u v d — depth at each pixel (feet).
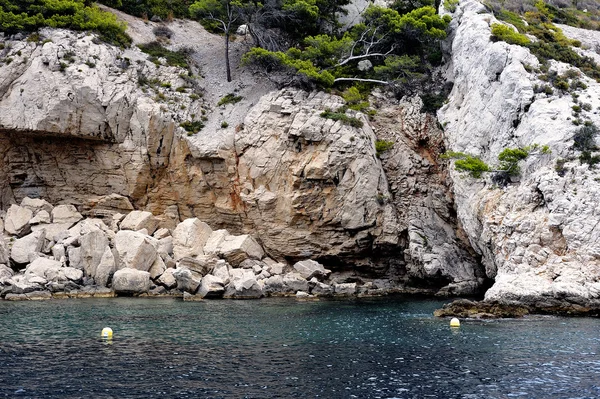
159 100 165.78
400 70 173.47
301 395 61.93
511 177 127.34
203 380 66.64
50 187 163.84
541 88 133.80
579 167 116.06
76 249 139.54
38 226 151.94
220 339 87.71
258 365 72.95
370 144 156.97
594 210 110.93
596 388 63.87
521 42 147.43
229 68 181.88
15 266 141.18
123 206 161.79
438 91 168.35
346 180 153.58
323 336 90.43
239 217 160.86
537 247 113.60
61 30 167.22
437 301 134.51
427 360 75.31
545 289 106.52
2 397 60.64
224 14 187.32
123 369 70.69
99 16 176.04
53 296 128.98
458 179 140.97
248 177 159.33
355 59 182.91
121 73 165.27
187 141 160.66
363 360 75.41
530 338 87.25
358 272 160.45
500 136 135.13
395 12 176.86
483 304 108.58
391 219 154.30
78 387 63.93
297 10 183.21
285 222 156.04
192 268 142.10
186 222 153.79
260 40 184.65
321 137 154.20
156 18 203.51
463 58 152.46
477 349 80.94
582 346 81.82
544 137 124.57
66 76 156.76
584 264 108.17
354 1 204.13
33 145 161.89
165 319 103.71
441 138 160.25
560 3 231.71
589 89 134.21
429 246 152.46
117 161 161.27
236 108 169.99
